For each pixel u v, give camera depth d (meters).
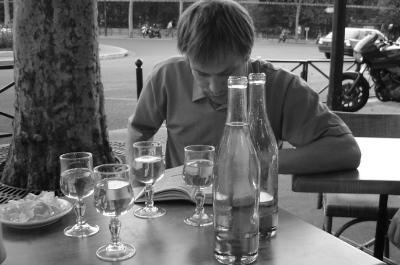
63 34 2.43
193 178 1.15
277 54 10.96
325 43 8.34
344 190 1.46
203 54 1.28
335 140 1.53
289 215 1.17
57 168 2.54
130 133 1.86
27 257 0.97
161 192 1.27
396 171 1.54
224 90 1.41
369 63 6.72
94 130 2.62
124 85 8.80
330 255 0.97
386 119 2.25
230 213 0.94
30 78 2.48
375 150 1.83
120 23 17.31
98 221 1.16
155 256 0.97
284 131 1.63
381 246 1.75
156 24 16.78
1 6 14.52
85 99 2.55
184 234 1.07
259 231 1.03
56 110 2.50
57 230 1.11
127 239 1.05
